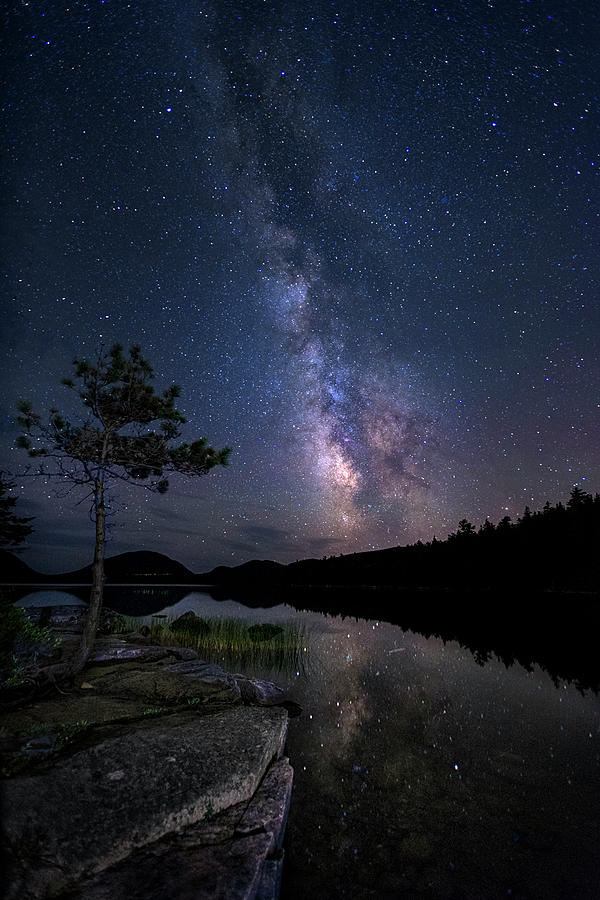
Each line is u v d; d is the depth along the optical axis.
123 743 5.62
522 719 9.59
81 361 10.85
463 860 4.86
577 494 68.94
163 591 70.56
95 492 10.77
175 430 11.52
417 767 7.20
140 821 4.20
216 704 8.35
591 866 4.79
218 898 3.49
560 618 30.97
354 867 4.72
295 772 6.96
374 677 13.40
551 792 6.42
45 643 10.88
